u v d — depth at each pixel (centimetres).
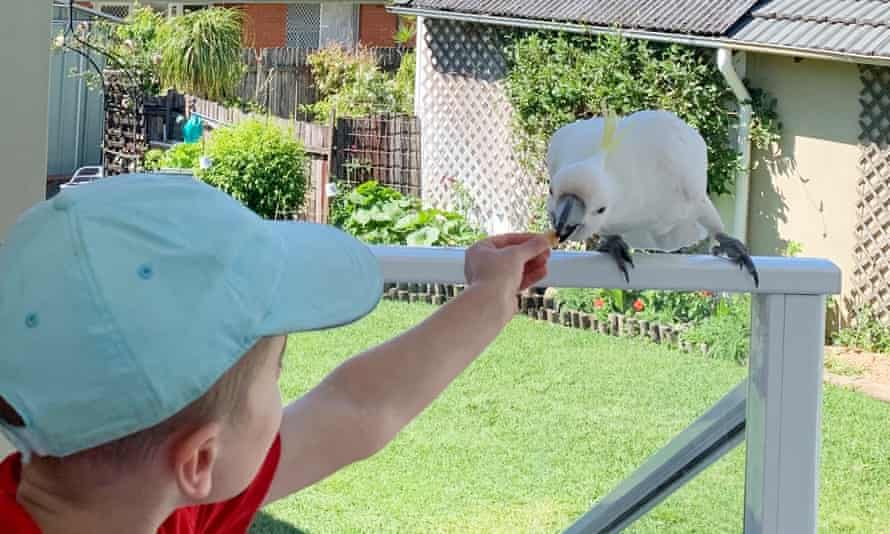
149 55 1359
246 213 103
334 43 1577
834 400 617
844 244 785
